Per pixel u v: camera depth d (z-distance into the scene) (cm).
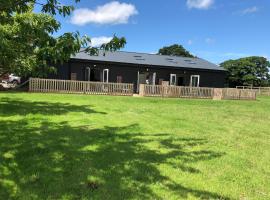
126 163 596
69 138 757
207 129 982
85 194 466
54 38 532
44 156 622
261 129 1048
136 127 937
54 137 761
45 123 929
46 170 555
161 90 2500
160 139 798
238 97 2747
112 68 2758
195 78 3053
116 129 893
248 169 600
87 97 1908
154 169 570
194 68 2989
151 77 2905
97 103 1557
